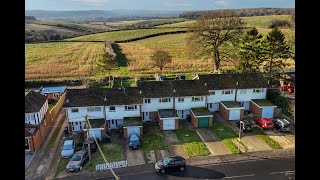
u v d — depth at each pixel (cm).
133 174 2581
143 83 3772
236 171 2572
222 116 3847
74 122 3447
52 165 2773
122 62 6956
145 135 3344
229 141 3139
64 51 8281
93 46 9162
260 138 3198
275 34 4441
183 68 6256
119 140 3266
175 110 3678
